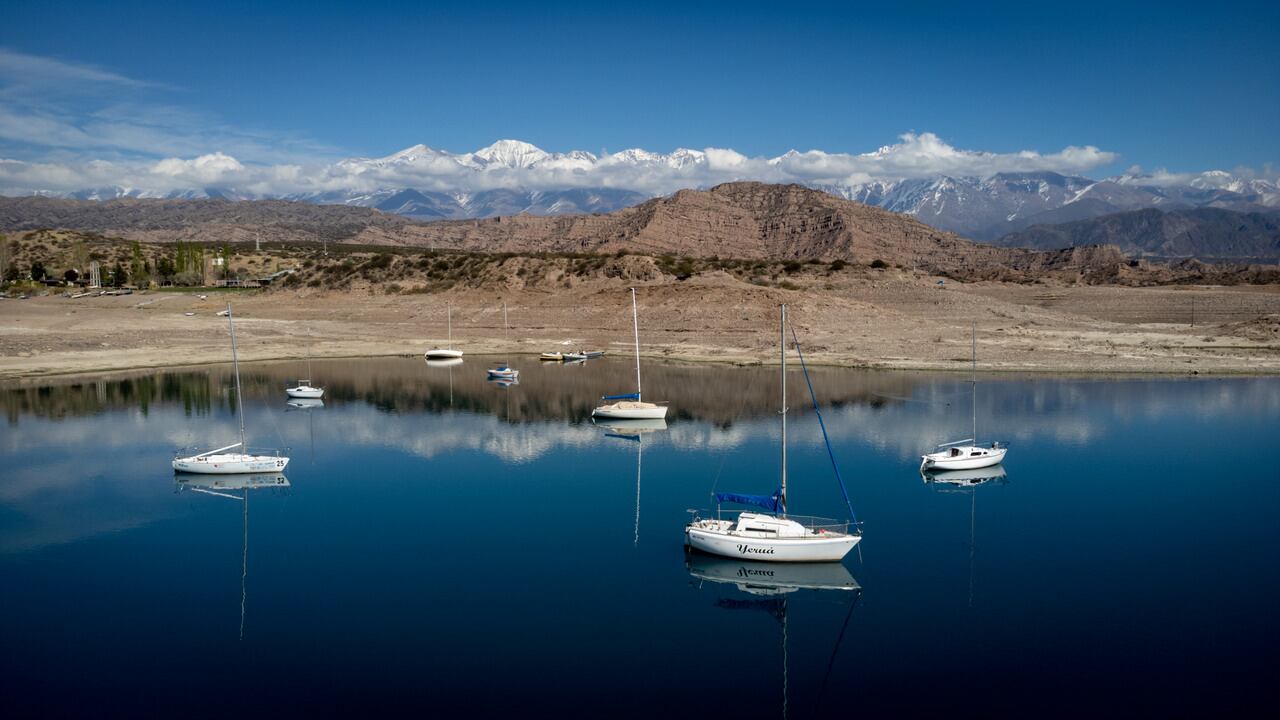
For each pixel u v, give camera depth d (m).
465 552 40.50
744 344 127.44
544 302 166.12
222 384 95.00
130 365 106.25
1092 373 99.88
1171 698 27.17
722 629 32.28
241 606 34.22
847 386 91.88
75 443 64.12
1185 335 129.88
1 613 33.59
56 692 27.64
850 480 53.28
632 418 73.06
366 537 42.78
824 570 38.06
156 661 29.72
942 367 104.62
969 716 26.25
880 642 31.20
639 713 26.50
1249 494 49.34
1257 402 79.94
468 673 28.94
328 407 80.94
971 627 32.22
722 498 40.47
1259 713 26.27
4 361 103.94
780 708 26.80
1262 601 34.19
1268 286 196.25
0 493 50.50
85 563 39.09
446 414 77.38
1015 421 71.38
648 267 185.00
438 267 193.75
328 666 29.34
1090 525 44.00
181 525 44.78
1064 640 31.11
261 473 54.75
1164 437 64.88
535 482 53.41
